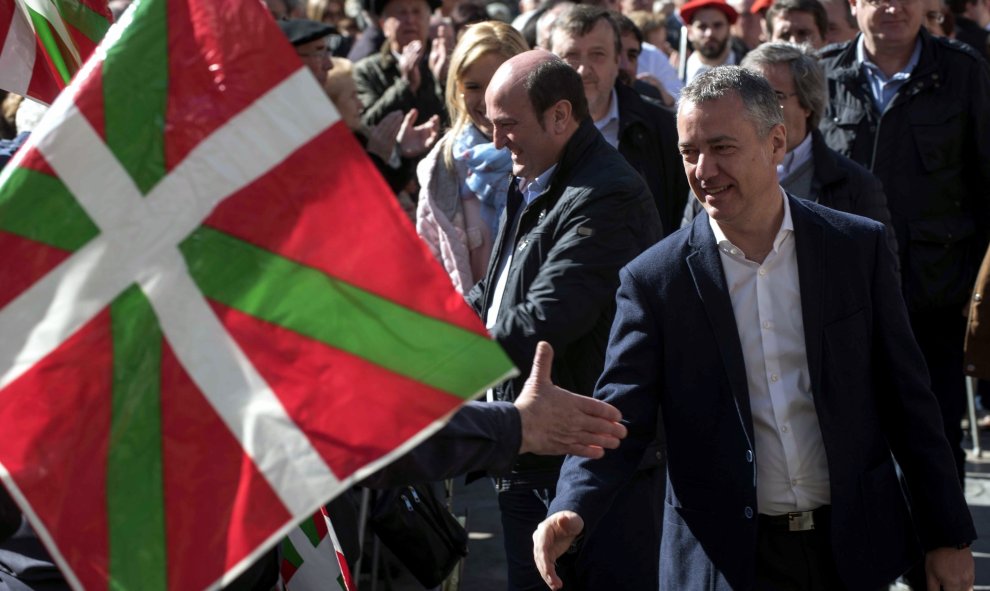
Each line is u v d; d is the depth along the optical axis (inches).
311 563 115.3
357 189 77.5
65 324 75.8
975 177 196.9
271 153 77.7
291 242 77.5
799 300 112.5
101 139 77.1
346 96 224.4
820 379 111.4
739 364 112.5
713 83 110.2
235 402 75.8
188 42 78.3
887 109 196.5
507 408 93.7
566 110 146.6
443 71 256.2
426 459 90.5
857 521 111.7
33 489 73.9
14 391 74.9
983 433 282.0
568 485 115.3
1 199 76.0
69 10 110.5
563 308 140.2
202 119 77.7
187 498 74.7
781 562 114.4
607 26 203.0
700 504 114.7
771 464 113.3
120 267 76.5
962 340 200.2
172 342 76.2
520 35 186.1
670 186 205.5
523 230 149.7
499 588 206.4
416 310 77.0
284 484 74.9
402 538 163.9
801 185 169.9
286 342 76.6
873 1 195.3
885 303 112.8
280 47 78.2
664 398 116.6
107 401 75.4
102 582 73.3
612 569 143.3
